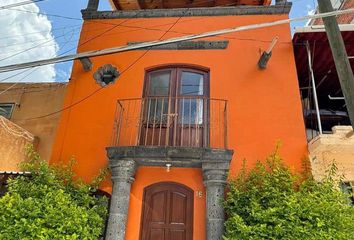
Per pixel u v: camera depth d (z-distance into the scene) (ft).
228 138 20.11
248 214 15.89
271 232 14.38
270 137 19.88
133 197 19.31
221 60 22.81
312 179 17.26
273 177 16.74
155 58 23.50
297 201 15.46
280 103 20.86
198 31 24.22
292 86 21.31
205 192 19.10
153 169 20.04
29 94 27.22
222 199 17.19
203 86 22.62
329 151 18.49
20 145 22.24
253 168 18.56
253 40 23.22
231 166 19.21
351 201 18.03
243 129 20.30
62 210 15.30
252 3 28.66
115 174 18.45
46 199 15.51
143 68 23.34
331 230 14.20
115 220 17.46
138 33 24.80
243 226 14.53
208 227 16.88
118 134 20.80
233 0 28.63
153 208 19.31
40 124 25.29
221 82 22.03
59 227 14.82
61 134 21.65
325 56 23.08
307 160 18.74
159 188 19.86
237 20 24.22
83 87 23.25
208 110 21.45
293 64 21.99
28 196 16.29
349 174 18.65
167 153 18.01
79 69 24.06
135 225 18.53
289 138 19.71
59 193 16.02
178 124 21.42
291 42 22.74
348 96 11.18
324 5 12.92
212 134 20.45
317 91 27.91
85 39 25.09
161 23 24.90
